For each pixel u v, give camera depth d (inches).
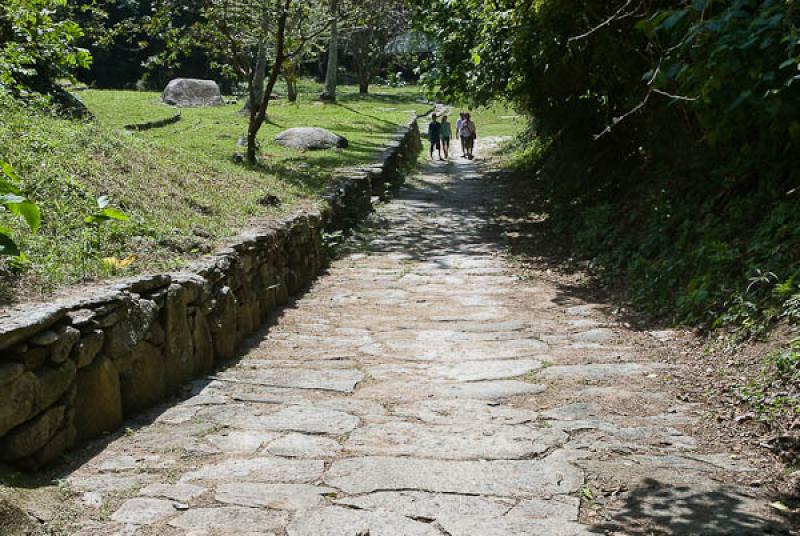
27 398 159.2
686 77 245.3
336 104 1387.8
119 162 370.6
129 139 440.8
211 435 191.2
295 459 174.9
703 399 217.6
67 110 503.8
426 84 581.9
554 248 501.0
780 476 166.1
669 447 183.2
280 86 1718.8
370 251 506.0
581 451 179.6
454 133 1397.6
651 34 220.5
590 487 159.8
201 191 395.2
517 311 344.8
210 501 152.5
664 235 379.9
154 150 449.4
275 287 347.3
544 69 497.4
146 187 351.9
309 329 315.9
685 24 257.6
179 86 1096.2
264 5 591.8
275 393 227.6
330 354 275.9
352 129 1007.0
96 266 231.9
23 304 185.3
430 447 182.2
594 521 145.1
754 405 202.7
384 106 1546.5
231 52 629.0
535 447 181.9
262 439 188.2
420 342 291.4
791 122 273.9
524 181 793.6
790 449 177.2
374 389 231.8
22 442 158.4
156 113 916.6
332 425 198.4
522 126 1357.0
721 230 332.5
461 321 326.6
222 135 786.2
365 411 210.2
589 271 424.2
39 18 353.1
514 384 234.7
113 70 1438.2
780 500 154.9
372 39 1796.3
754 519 145.8
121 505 150.7
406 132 1035.9
